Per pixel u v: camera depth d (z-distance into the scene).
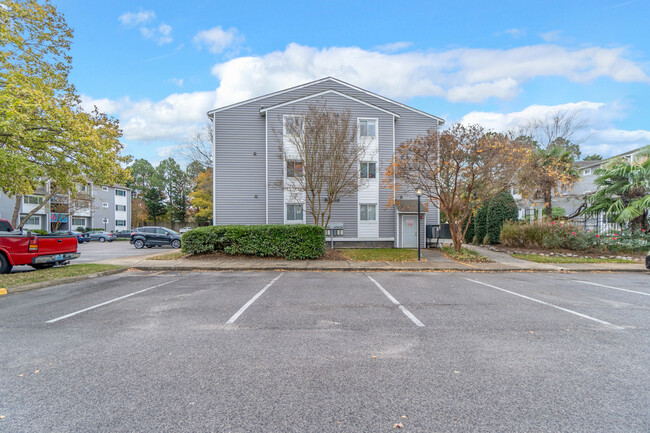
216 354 3.86
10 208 34.72
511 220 19.12
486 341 4.33
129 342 4.27
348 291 7.79
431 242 19.30
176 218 62.78
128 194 50.91
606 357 3.80
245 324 5.07
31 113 9.18
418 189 14.09
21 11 10.57
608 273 11.17
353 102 19.42
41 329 4.82
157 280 9.50
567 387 3.08
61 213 34.31
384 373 3.36
